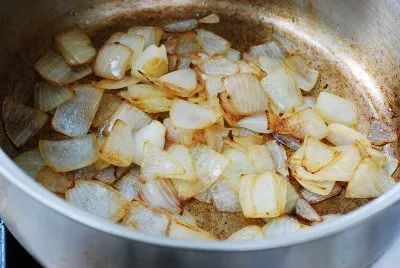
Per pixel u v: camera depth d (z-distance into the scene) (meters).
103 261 0.27
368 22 0.42
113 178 0.34
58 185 0.34
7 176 0.25
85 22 0.44
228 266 0.25
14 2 0.40
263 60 0.40
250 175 0.34
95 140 0.35
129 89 0.37
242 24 0.45
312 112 0.37
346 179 0.34
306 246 0.25
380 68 0.42
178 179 0.34
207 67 0.39
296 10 0.45
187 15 0.45
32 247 0.29
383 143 0.38
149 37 0.41
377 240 0.28
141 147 0.35
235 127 0.36
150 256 0.25
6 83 0.39
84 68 0.40
